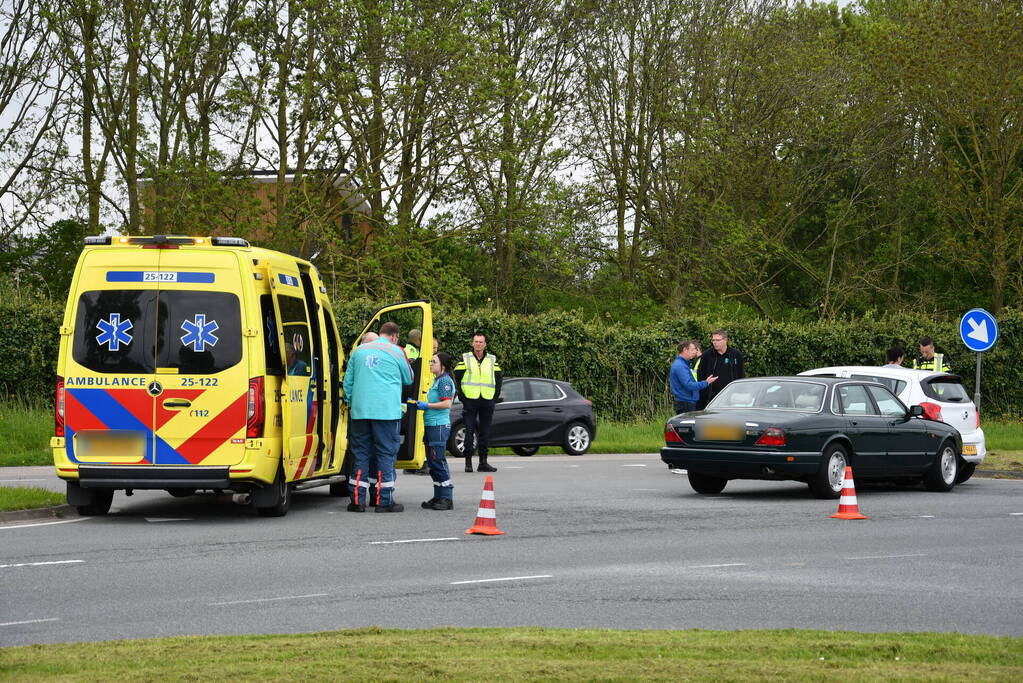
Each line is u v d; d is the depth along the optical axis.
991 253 82.50
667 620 15.54
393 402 27.28
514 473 39.41
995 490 35.81
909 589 18.17
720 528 25.16
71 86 68.94
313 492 32.75
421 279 67.50
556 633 13.89
